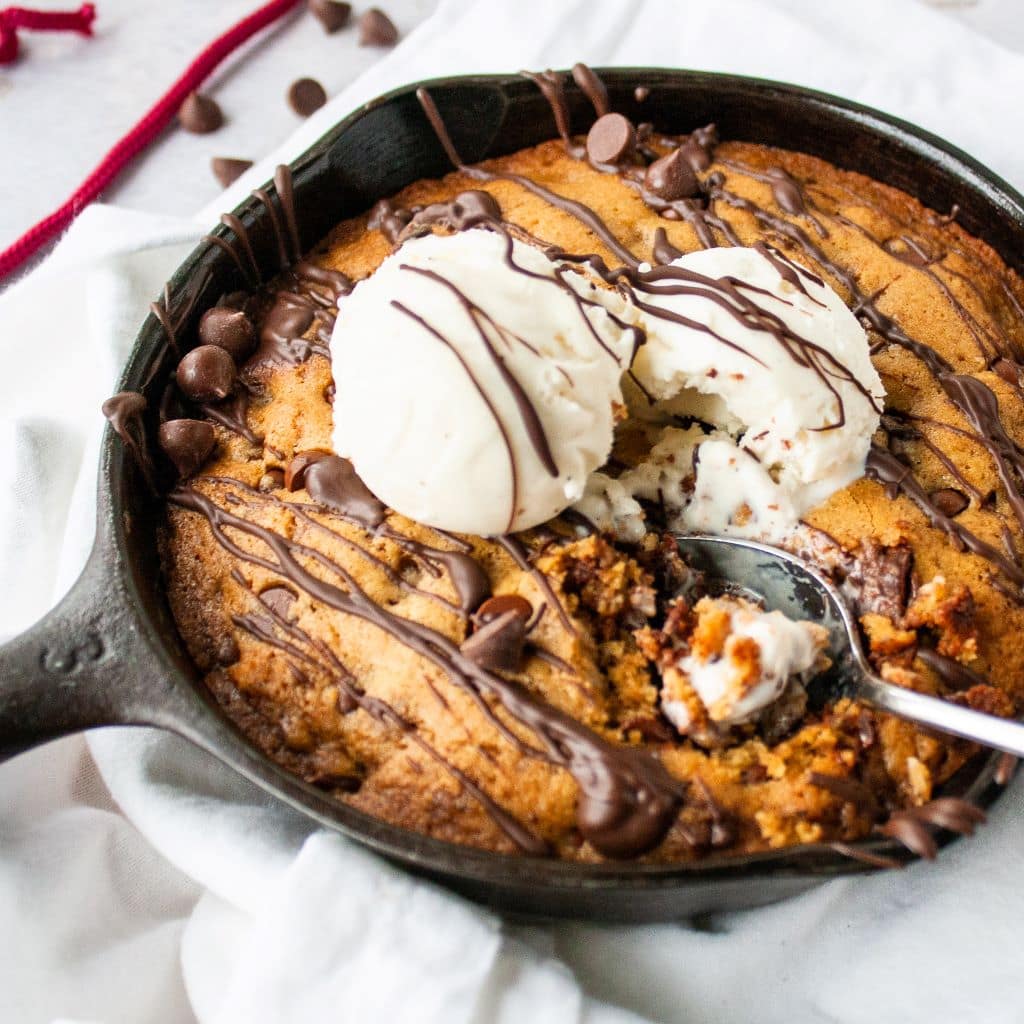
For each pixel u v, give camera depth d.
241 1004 0.30
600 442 0.32
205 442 0.34
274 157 0.43
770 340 0.32
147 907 0.34
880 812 0.31
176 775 0.34
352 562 0.33
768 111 0.38
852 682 0.32
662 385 0.33
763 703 0.31
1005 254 0.37
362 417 0.32
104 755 0.33
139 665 0.31
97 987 0.33
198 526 0.34
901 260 0.37
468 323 0.31
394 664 0.32
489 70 0.44
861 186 0.38
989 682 0.32
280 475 0.34
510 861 0.30
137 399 0.34
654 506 0.34
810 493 0.33
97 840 0.34
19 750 0.31
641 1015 0.31
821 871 0.30
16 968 0.32
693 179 0.37
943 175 0.37
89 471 0.37
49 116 0.46
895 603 0.32
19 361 0.40
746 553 0.33
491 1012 0.31
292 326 0.36
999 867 0.33
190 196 0.45
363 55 0.47
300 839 0.33
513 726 0.31
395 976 0.31
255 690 0.32
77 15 0.47
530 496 0.32
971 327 0.36
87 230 0.41
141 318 0.39
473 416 0.31
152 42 0.47
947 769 0.32
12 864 0.33
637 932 0.33
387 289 0.32
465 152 0.38
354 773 0.32
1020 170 0.41
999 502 0.34
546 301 0.32
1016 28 0.46
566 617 0.32
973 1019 0.32
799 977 0.33
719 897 0.31
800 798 0.31
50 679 0.31
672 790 0.31
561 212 0.37
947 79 0.43
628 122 0.38
